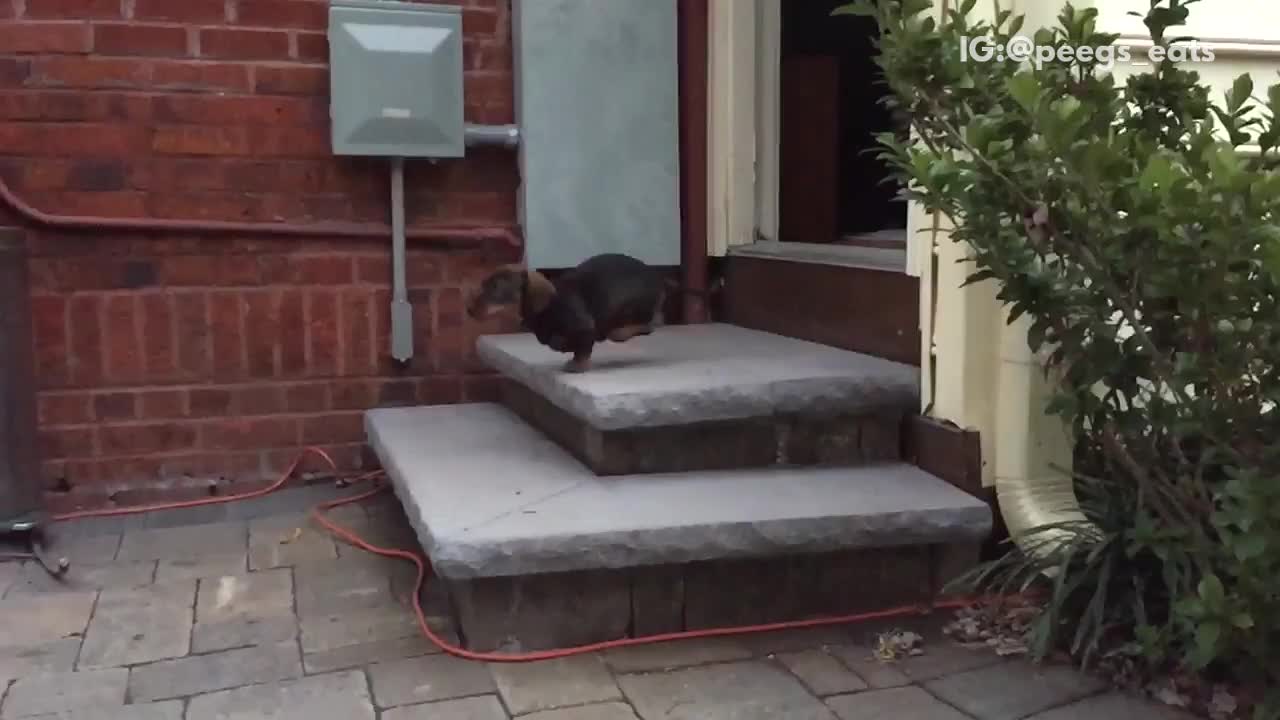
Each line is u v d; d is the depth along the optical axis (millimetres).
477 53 3658
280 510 3320
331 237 3527
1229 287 1675
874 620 2424
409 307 3580
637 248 3785
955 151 2152
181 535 3094
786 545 2303
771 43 3857
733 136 3824
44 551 2959
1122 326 2162
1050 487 2480
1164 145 2012
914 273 2723
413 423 3295
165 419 3436
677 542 2246
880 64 2057
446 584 2484
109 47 3291
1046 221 1828
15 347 2904
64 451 3361
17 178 3260
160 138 3354
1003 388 2498
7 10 3215
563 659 2229
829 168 4172
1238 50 2537
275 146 3457
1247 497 1703
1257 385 1784
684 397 2543
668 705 2023
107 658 2260
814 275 3305
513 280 2719
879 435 2768
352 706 2027
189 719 1984
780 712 1996
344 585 2684
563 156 3674
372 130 3420
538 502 2404
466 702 2037
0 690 2111
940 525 2381
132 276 3373
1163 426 1945
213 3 3363
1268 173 1672
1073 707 2010
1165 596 2164
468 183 3678
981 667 2186
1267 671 1923
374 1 3434
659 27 3740
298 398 3551
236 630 2402
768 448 2705
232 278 3459
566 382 2648
